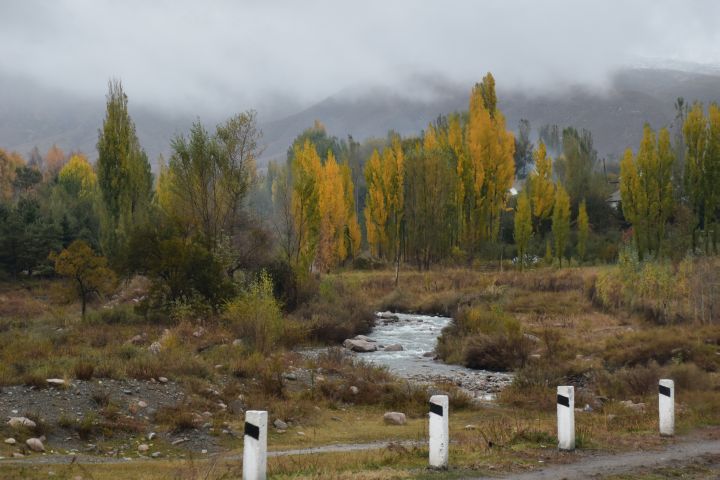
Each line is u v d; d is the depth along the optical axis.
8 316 36.25
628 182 53.81
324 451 11.07
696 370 17.44
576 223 73.38
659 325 27.98
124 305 35.09
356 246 62.94
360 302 37.84
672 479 7.82
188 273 30.56
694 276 28.12
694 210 53.06
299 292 35.16
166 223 33.59
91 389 13.36
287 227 38.75
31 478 8.05
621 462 8.66
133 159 49.66
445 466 8.12
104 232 48.91
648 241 53.09
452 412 15.97
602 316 32.22
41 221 56.53
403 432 13.35
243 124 34.97
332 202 52.69
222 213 35.38
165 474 8.74
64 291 31.95
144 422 12.33
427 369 23.25
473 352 23.64
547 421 14.02
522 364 22.38
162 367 16.22
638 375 17.59
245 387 16.47
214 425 12.42
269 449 11.27
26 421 10.78
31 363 15.35
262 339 22.86
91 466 9.20
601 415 14.41
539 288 43.78
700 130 52.88
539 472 8.02
